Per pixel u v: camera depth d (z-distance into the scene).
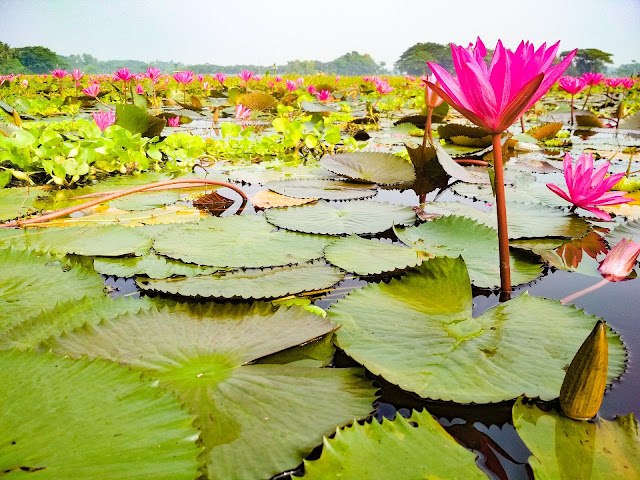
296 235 1.98
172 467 0.69
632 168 3.62
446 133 4.63
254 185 3.12
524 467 0.77
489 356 1.04
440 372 0.99
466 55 1.08
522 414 0.83
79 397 0.80
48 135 2.96
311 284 1.45
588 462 0.73
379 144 4.91
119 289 1.49
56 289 1.38
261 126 6.78
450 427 0.87
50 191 2.77
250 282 1.46
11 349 0.92
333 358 1.10
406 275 1.40
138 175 3.34
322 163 3.20
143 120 4.08
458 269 1.32
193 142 4.14
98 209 2.40
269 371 0.99
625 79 9.97
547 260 1.78
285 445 0.79
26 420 0.74
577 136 5.92
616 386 0.99
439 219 2.04
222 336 1.11
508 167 3.74
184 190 2.90
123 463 0.68
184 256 1.71
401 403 0.95
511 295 1.47
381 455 0.73
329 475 0.69
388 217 2.22
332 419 0.86
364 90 13.48
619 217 2.39
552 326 1.17
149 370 0.96
